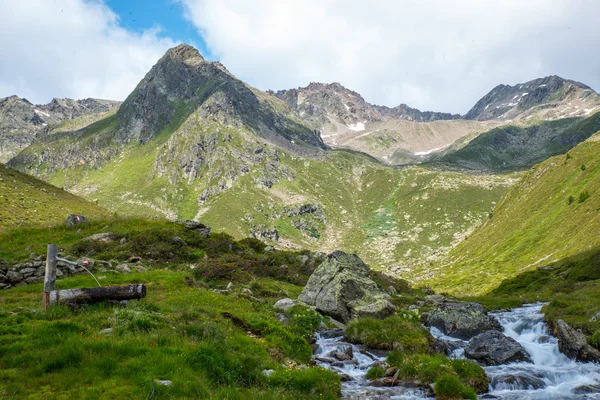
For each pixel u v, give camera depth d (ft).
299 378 50.08
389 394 52.70
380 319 90.63
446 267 567.18
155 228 167.53
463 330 93.91
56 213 227.61
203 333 55.77
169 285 95.35
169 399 36.96
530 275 267.39
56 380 37.58
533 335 94.99
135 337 48.55
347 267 110.22
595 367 67.92
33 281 90.48
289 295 118.52
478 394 55.88
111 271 103.40
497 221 604.90
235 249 177.27
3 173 269.44
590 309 97.40
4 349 41.70
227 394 39.86
